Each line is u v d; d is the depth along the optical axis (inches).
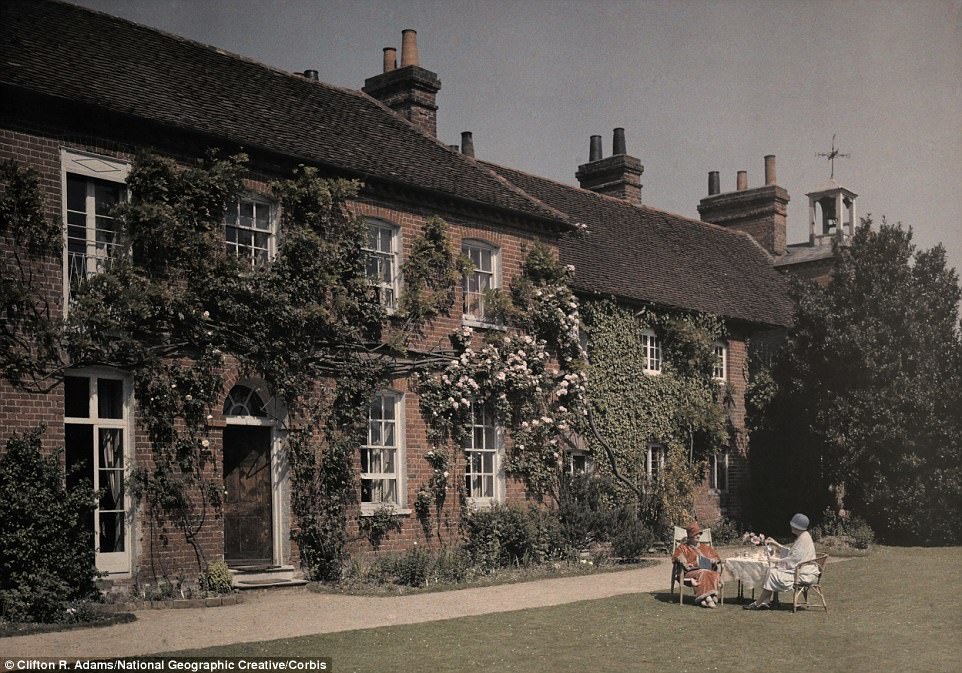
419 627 490.0
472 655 423.5
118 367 595.2
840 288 1087.6
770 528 1131.9
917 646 456.1
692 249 1247.5
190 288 629.3
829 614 549.6
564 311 895.1
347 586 650.8
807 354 1089.4
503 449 839.7
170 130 631.2
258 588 635.5
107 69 663.8
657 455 1038.4
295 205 702.5
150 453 605.9
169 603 560.7
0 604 505.7
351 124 839.7
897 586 673.0
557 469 884.6
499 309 844.6
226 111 709.3
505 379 832.3
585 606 570.9
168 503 609.0
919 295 1076.5
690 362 1056.8
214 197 641.6
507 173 1094.4
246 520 671.8
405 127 916.6
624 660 420.2
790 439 1111.6
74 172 589.6
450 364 794.8
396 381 759.1
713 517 1086.4
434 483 778.8
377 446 747.4
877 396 1031.0
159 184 617.0
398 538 746.8
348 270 722.8
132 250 612.1
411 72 953.5
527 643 453.4
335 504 699.4
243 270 650.2
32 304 559.2
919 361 1037.2
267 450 685.3
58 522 531.8
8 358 547.8
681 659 423.8
